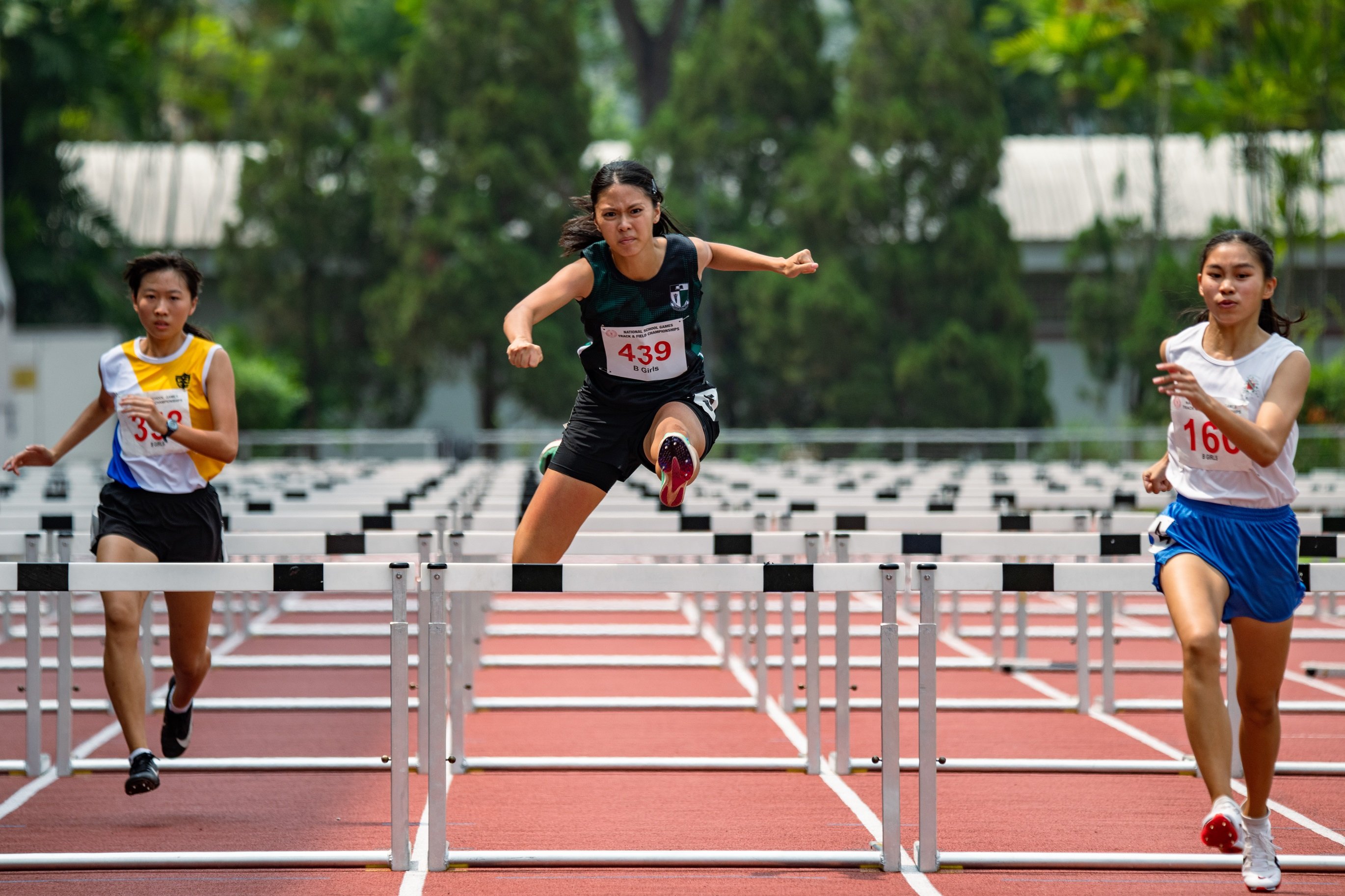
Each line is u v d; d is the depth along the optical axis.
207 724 23.30
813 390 97.50
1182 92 85.31
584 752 20.88
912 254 94.25
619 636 33.62
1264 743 14.12
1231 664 18.70
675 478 14.66
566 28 97.25
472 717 23.67
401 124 100.12
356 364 104.62
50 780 18.94
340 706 22.39
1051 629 31.41
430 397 111.69
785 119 102.56
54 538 24.25
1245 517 13.98
